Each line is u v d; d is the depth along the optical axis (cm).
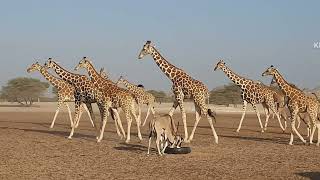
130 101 1794
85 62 1834
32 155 1436
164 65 1894
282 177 1102
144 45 1920
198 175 1121
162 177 1094
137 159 1370
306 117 1920
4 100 8431
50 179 1062
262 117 4291
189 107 5703
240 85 2311
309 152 1552
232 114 5031
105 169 1198
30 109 6222
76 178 1074
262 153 1523
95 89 1817
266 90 2311
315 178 1090
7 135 2067
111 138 1959
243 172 1164
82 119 3722
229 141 1888
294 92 1752
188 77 1850
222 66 2291
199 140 1919
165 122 1459
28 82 7912
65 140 1859
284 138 2058
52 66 1911
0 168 1198
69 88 2486
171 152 1478
